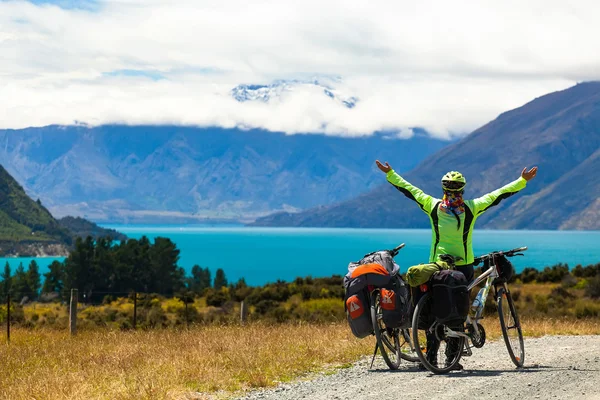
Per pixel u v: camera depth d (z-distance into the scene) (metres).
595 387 8.71
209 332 18.20
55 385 9.99
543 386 8.84
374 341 13.67
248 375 10.27
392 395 8.57
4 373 12.16
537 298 44.75
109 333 20.25
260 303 52.78
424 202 10.41
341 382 9.68
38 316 48.97
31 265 127.88
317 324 22.69
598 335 16.27
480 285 11.26
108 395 9.26
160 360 12.17
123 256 128.12
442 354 11.80
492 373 9.97
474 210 10.21
